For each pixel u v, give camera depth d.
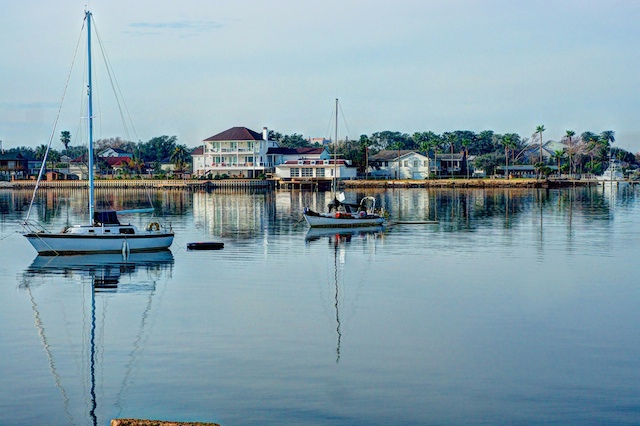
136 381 24.53
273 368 25.55
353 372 25.12
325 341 28.59
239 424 21.25
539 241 58.28
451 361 26.25
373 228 69.19
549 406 22.36
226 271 43.91
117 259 48.47
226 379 24.52
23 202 114.12
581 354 26.98
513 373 25.05
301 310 33.56
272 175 168.75
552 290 37.94
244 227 70.88
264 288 38.66
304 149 177.25
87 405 22.73
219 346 28.03
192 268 45.00
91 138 51.72
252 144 170.25
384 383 24.16
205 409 22.22
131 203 110.38
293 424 21.23
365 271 43.78
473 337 29.16
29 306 34.81
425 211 89.62
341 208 73.12
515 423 21.27
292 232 65.81
